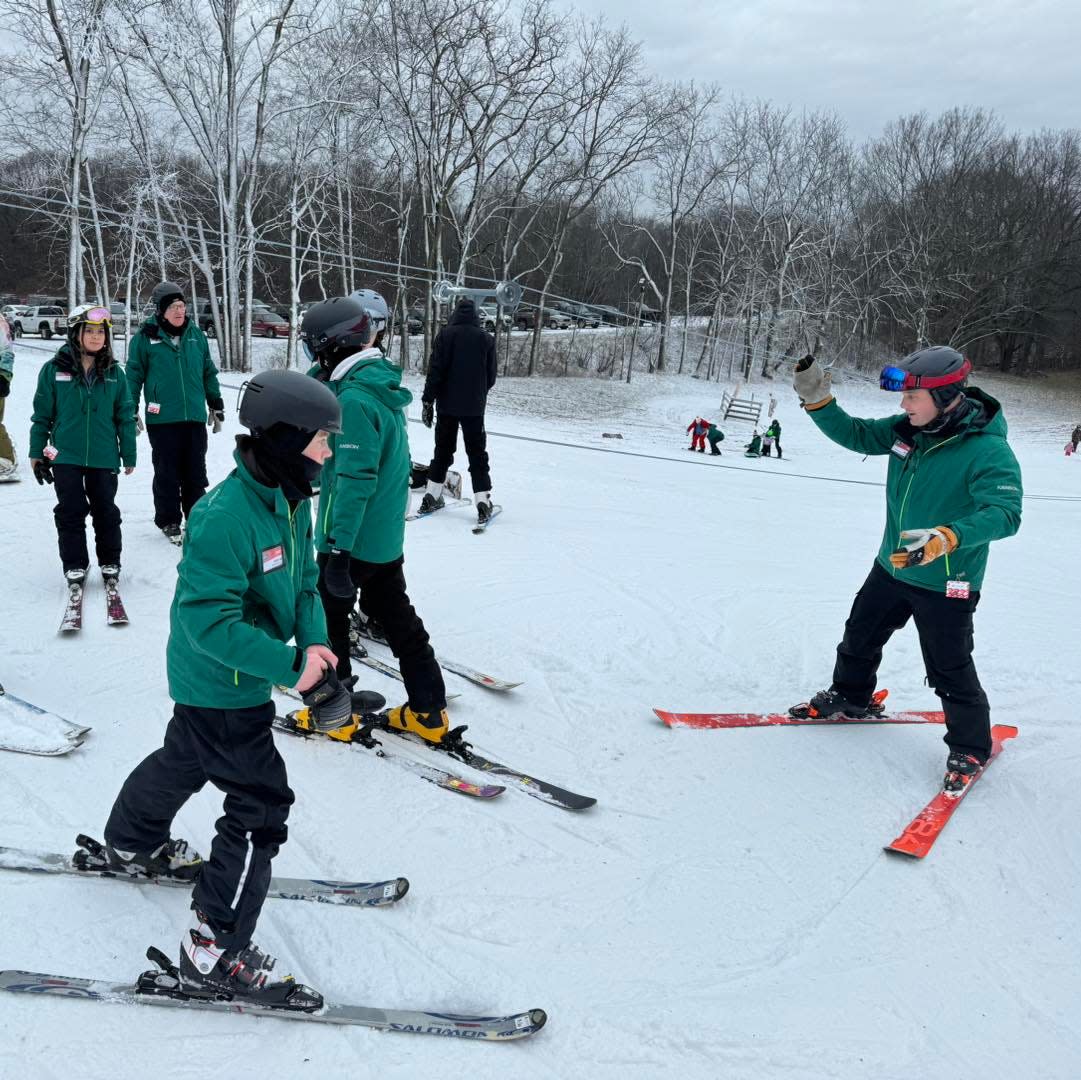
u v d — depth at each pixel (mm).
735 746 4148
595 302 52625
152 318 6145
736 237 47812
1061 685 5078
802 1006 2611
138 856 2795
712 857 3312
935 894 3158
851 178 52562
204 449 6441
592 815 3545
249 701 2373
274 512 2342
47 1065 2201
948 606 3709
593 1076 2324
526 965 2713
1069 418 45906
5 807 3236
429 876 3094
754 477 17219
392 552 3779
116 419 5207
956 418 3609
